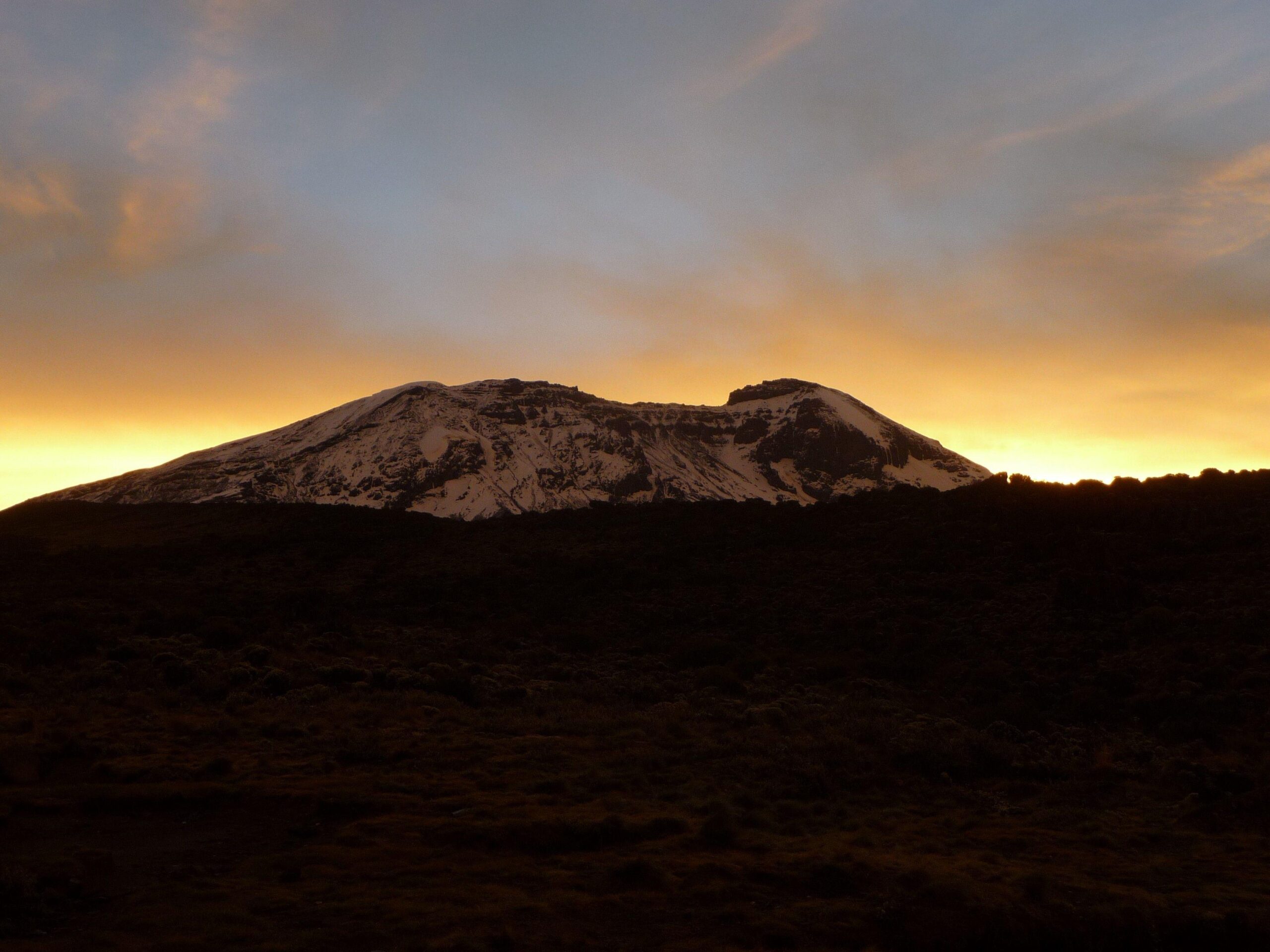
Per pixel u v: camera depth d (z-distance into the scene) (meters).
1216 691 36.19
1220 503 60.03
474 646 45.38
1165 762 28.55
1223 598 45.56
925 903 16.09
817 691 38.56
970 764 26.75
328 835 17.98
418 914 14.23
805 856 17.97
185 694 31.36
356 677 34.91
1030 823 22.62
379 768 23.30
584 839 18.19
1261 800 23.38
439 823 18.53
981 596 51.47
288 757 23.81
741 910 15.44
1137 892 17.48
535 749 25.62
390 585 61.50
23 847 16.38
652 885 16.23
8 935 12.83
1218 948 16.08
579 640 48.97
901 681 41.62
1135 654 41.31
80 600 51.59
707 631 51.19
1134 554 53.00
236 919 13.77
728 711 32.91
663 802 21.58
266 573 64.62
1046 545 56.41
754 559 64.25
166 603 51.62
